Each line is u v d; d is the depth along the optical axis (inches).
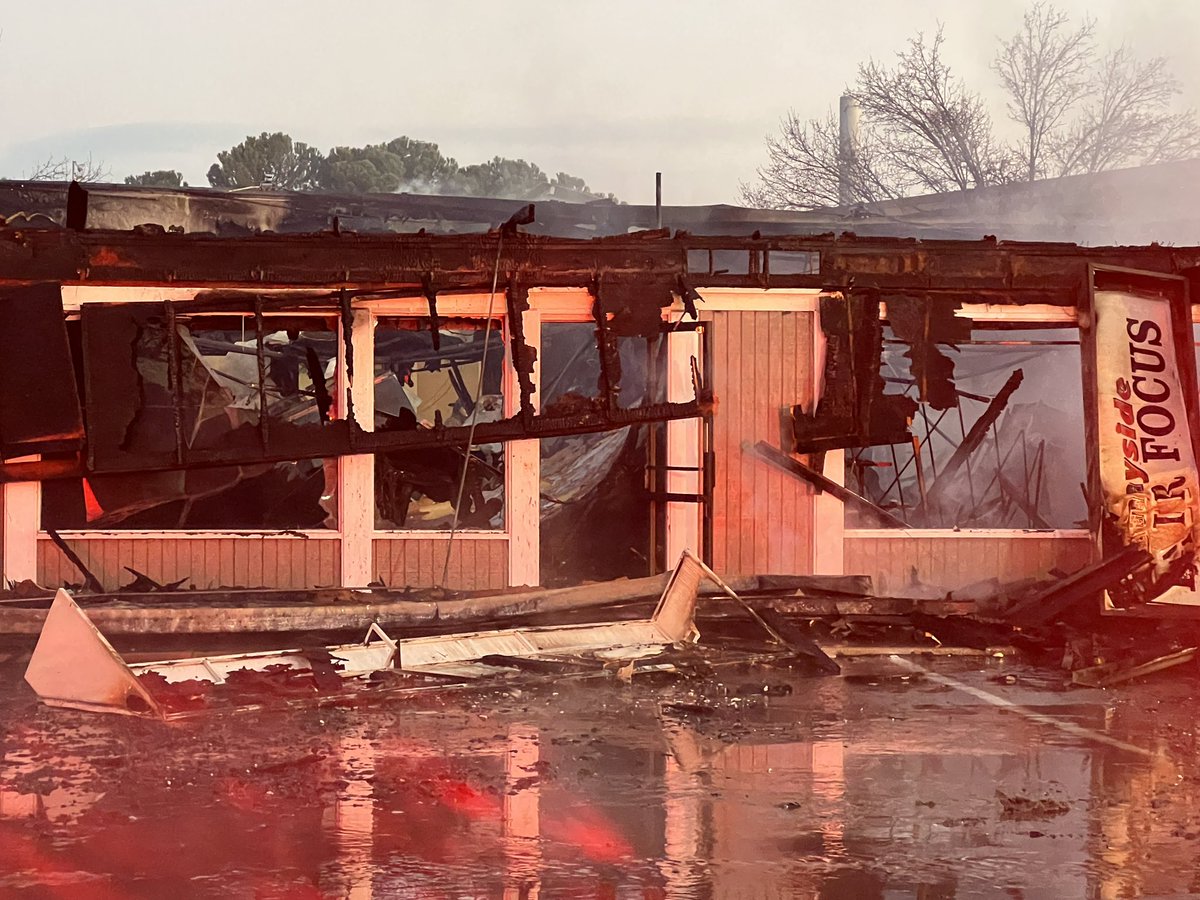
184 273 538.3
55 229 527.2
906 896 225.6
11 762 316.8
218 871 234.8
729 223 985.5
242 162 2591.0
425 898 221.6
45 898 220.1
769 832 263.6
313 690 401.7
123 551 554.3
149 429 536.7
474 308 566.6
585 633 491.5
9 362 519.8
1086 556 609.9
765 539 596.1
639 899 222.4
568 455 853.2
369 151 2623.0
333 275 550.3
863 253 588.4
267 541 563.8
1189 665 490.9
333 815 272.2
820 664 474.0
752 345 593.9
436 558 574.2
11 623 468.8
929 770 320.5
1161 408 574.6
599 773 312.2
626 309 569.6
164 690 395.2
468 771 311.9
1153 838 263.1
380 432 553.9
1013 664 501.4
